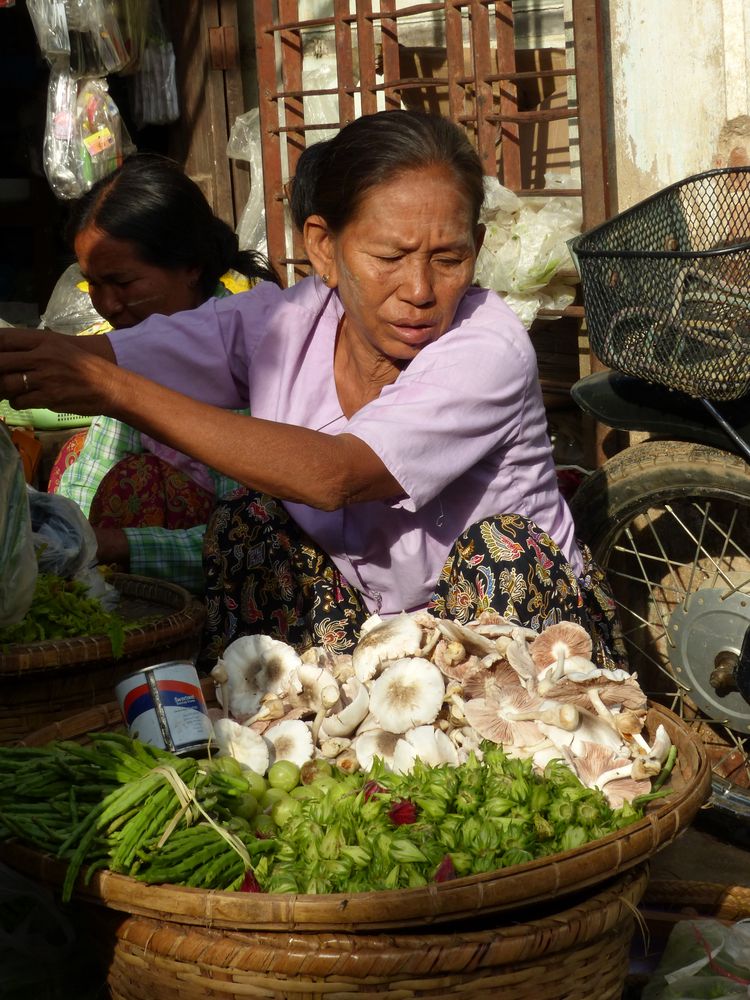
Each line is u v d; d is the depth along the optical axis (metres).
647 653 3.27
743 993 1.77
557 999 1.43
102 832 1.48
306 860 1.49
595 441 3.43
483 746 1.74
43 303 5.73
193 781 1.57
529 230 3.24
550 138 3.79
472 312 2.03
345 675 1.93
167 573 2.69
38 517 2.50
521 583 1.96
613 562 3.30
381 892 1.32
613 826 1.56
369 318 1.93
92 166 4.77
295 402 2.15
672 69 3.21
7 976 1.68
